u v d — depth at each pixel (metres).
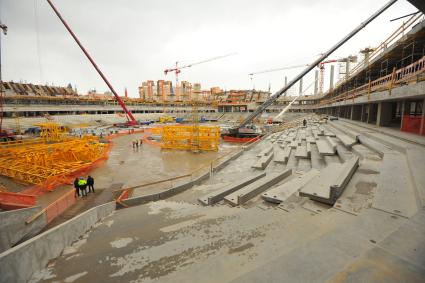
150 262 3.18
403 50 16.00
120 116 81.06
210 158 23.72
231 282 1.93
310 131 26.16
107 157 23.97
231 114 103.25
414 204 3.64
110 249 3.91
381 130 14.06
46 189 14.09
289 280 1.90
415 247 2.21
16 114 58.25
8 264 2.90
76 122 65.88
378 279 1.81
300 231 3.30
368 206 4.01
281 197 5.73
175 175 17.53
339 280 1.83
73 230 4.78
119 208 9.80
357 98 22.73
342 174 5.49
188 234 3.98
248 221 4.13
